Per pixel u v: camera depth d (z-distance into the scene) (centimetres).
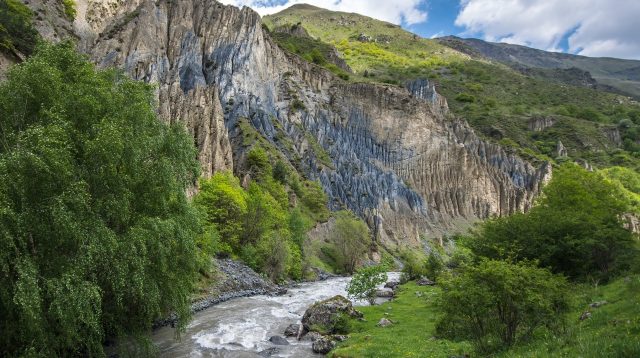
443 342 2672
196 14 13075
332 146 13025
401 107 15000
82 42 10681
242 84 12025
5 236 1892
